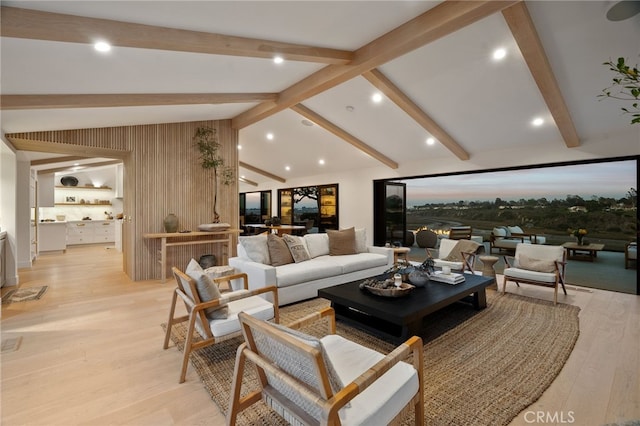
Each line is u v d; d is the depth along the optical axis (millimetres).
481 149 5531
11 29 1844
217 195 5922
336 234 4930
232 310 2484
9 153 4570
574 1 2557
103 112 3887
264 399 1558
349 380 1457
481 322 3213
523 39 2805
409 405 1490
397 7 2531
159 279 5148
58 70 2648
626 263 5266
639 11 2502
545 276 3816
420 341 1577
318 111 5398
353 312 3250
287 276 3656
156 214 5250
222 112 5406
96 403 1929
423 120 4652
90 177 9828
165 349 2639
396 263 4152
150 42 2312
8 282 4652
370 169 7547
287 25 2570
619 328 3059
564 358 2461
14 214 4703
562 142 4742
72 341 2783
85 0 1871
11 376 2217
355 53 3301
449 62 3535
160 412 1852
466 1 2379
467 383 2129
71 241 9094
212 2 2072
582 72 3328
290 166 8883
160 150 5301
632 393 2018
